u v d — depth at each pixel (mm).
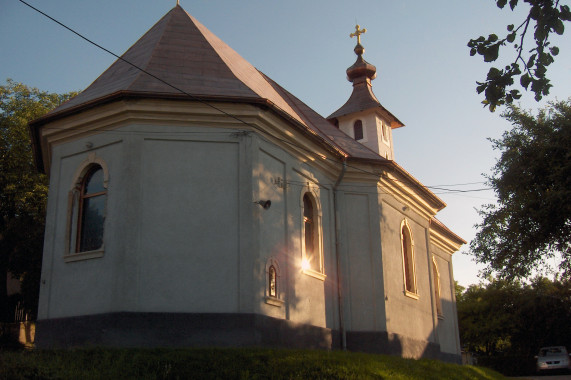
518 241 22031
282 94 22719
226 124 14609
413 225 21797
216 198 14102
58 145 15406
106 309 13117
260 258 14000
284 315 14680
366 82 28266
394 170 19594
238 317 13266
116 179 14023
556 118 21266
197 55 16641
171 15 18391
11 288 30547
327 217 17781
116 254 13312
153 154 14102
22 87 28203
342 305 17156
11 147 25734
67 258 14102
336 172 18469
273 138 15555
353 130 27125
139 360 11188
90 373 10492
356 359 12727
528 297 40406
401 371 12938
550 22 7539
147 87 14430
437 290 26031
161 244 13516
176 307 13164
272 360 11648
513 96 8195
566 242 20859
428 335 21141
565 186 19969
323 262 16984
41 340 13758
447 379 14023
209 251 13703
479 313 45312
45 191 25250
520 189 21469
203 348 12102
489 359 37531
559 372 30266
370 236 18547
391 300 18516
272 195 15203
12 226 24703
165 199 13852
